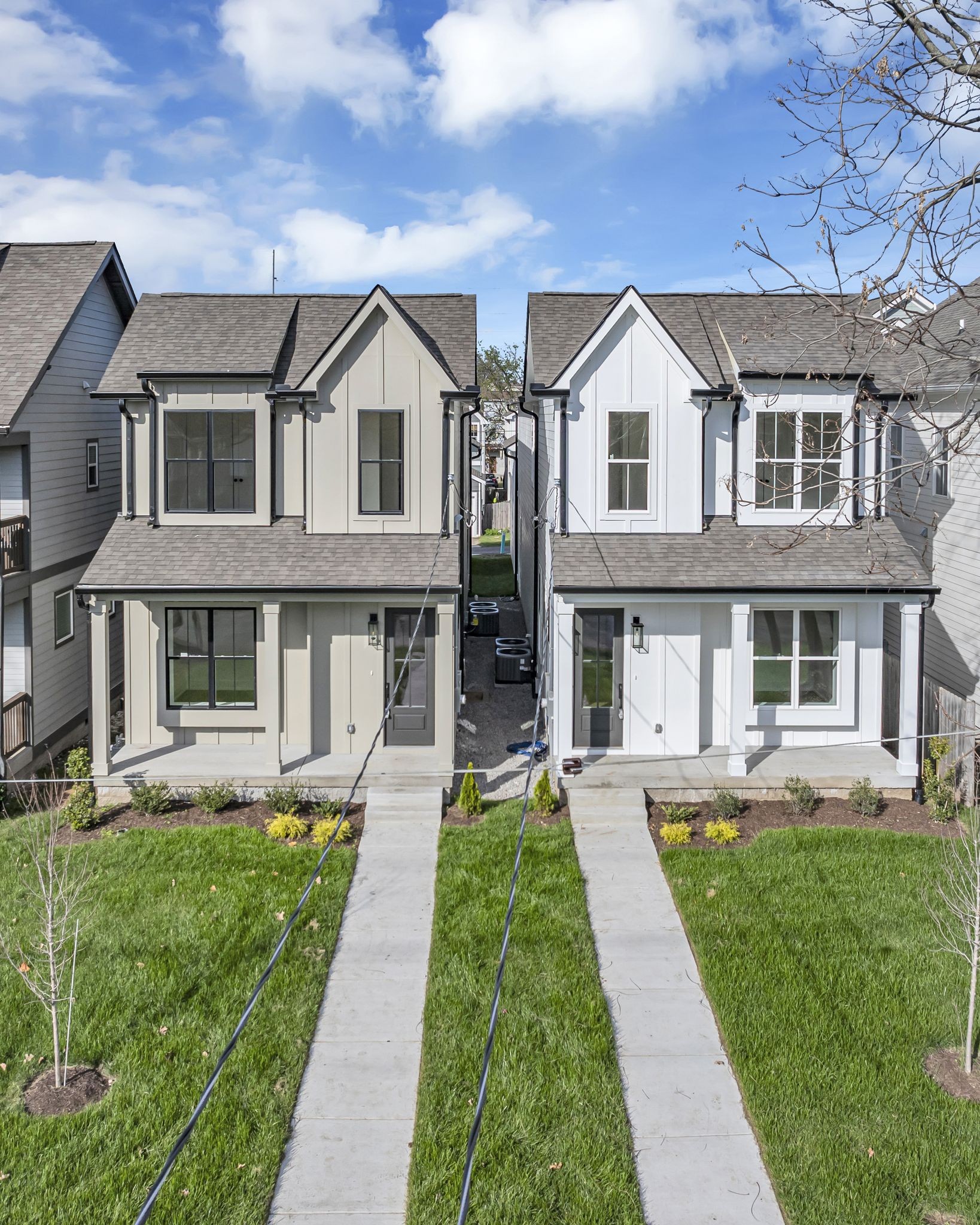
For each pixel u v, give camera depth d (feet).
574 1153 32.48
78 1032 38.01
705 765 60.64
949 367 63.21
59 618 69.51
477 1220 29.91
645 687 62.18
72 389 70.85
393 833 54.95
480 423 197.36
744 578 59.47
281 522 64.18
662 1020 39.42
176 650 63.52
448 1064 36.68
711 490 63.98
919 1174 31.37
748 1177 31.89
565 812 57.52
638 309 60.64
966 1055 36.06
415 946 44.60
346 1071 36.83
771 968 41.75
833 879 49.14
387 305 61.16
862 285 33.17
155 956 42.78
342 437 62.90
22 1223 29.71
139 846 53.16
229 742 64.28
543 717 72.69
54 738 68.59
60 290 69.41
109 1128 33.40
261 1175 31.73
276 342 64.59
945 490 67.56
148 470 63.82
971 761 57.26
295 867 50.75
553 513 63.72
